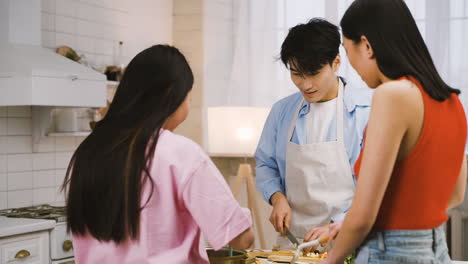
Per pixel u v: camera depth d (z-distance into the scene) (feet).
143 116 4.86
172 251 4.83
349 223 4.72
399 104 4.49
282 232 8.20
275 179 8.80
